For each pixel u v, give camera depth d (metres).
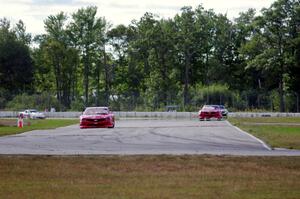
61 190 32.69
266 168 41.59
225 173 39.28
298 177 37.56
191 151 54.56
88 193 31.55
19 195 30.98
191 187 33.53
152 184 34.75
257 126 111.06
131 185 34.44
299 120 149.50
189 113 191.75
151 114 195.88
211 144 64.50
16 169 41.41
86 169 41.41
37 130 101.94
